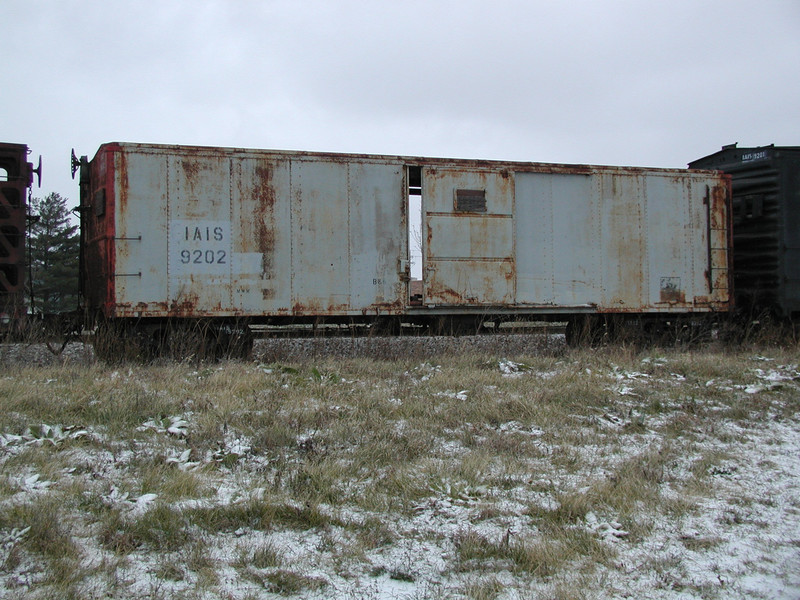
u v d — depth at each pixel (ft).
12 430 21.01
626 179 44.70
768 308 47.19
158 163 36.94
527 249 42.65
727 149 50.78
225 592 12.17
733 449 22.26
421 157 40.78
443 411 25.35
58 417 22.91
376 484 17.85
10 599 11.50
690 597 12.58
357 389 28.84
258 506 15.57
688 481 18.81
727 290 46.88
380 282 40.09
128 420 22.68
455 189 41.19
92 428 21.80
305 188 39.04
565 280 43.32
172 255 36.99
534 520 15.92
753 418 26.07
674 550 14.61
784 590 12.82
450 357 37.68
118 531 14.29
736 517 16.30
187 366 33.58
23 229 36.88
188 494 16.52
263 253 38.34
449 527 15.48
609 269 44.19
